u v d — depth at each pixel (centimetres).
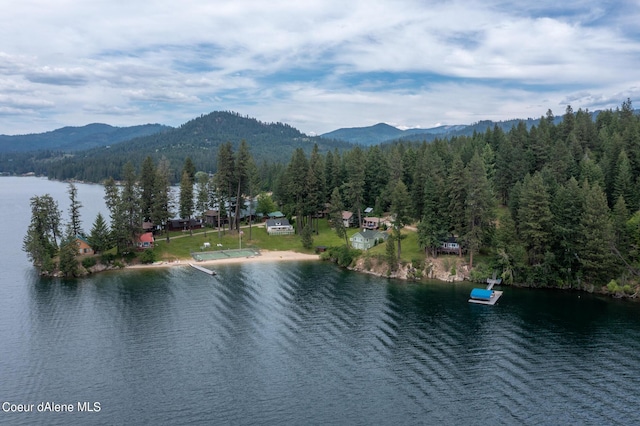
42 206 10644
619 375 5331
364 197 14638
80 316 7344
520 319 7162
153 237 12525
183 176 13525
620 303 7838
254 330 6775
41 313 7475
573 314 7338
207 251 11875
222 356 5903
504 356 5859
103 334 6606
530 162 12362
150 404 4803
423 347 6156
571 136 13175
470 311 7556
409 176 14275
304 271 10344
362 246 11400
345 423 4453
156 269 10462
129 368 5581
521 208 9125
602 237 8194
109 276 9850
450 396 4925
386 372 5466
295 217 14400
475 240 9306
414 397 4916
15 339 6419
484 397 4900
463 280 9431
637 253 8331
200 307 7800
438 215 10169
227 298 8312
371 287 9050
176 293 8612
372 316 7362
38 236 10400
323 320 7188
